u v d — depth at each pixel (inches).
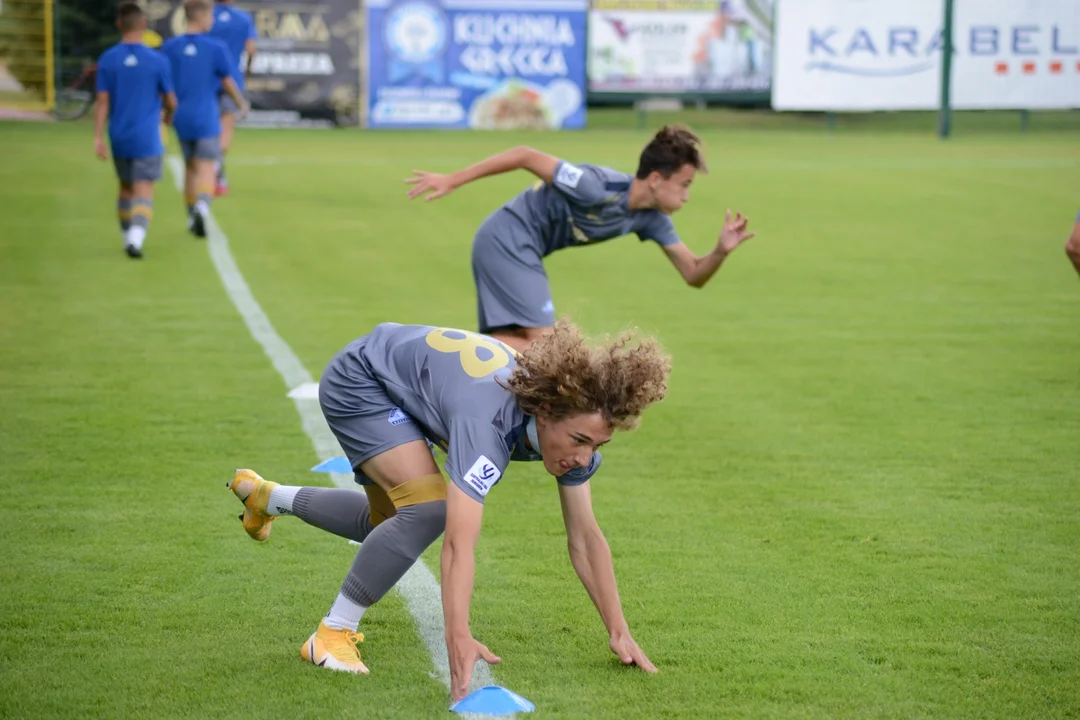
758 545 263.0
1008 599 234.5
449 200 840.9
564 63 1290.6
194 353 425.4
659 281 588.7
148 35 1206.9
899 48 1312.7
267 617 221.5
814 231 737.0
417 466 193.0
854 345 462.3
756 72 1306.6
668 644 212.7
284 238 678.5
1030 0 1312.7
